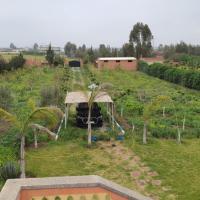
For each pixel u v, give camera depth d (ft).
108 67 232.12
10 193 21.83
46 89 98.73
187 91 144.15
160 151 61.11
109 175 50.01
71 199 23.30
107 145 64.13
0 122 70.54
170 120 83.97
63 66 236.02
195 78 148.46
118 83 163.02
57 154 59.16
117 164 54.39
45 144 64.13
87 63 252.42
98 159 56.75
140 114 90.68
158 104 67.56
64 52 442.50
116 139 67.46
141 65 230.07
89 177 24.36
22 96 114.42
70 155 58.75
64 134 68.69
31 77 169.17
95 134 69.72
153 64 207.92
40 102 94.58
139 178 48.83
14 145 60.54
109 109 86.48
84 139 67.31
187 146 64.85
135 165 53.93
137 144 64.69
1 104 79.30
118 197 23.45
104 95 79.61
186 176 49.62
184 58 256.73
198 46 361.92
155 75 198.18
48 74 195.83
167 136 70.28
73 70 224.94
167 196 43.24
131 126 78.13
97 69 223.92
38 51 404.16
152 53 339.36
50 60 241.96
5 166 45.42
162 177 49.14
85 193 23.39
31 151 60.29
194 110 97.91
